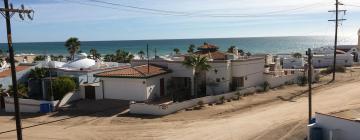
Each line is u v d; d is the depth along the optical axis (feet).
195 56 144.05
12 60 79.05
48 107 131.44
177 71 151.02
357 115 85.46
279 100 140.26
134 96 138.82
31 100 135.74
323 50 309.63
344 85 168.35
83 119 119.24
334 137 80.48
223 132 98.68
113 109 129.80
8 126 115.65
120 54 294.87
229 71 153.38
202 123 108.58
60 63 188.75
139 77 135.64
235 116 116.06
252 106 130.82
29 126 114.52
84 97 147.13
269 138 91.61
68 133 104.42
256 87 158.81
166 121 112.06
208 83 152.15
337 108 121.08
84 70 161.79
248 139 91.81
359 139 76.89
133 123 111.34
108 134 101.30
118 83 141.28
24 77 167.53
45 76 166.71
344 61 262.26
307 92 154.71
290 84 178.60
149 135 98.63
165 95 147.64
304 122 104.42
